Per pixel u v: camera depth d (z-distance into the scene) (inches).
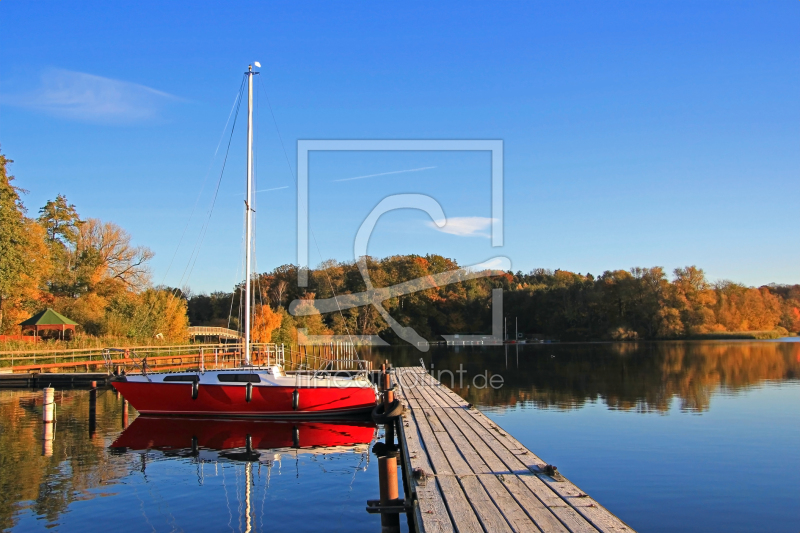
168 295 2085.4
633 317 3484.3
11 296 1809.8
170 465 552.4
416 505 312.2
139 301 2027.6
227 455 595.5
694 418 799.7
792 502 427.2
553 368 1708.9
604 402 970.7
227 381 778.8
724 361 1985.7
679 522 387.9
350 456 593.3
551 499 319.9
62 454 596.7
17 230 1676.9
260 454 601.0
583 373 1537.9
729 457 565.9
